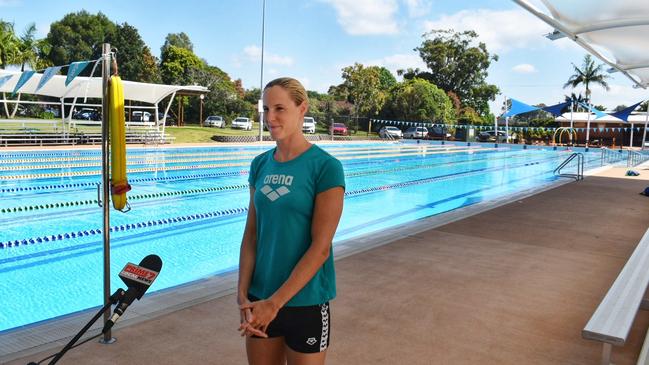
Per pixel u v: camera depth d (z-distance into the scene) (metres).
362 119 45.31
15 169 14.68
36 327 3.66
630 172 16.09
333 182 1.81
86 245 7.52
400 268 5.36
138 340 3.46
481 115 54.28
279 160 1.91
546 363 3.31
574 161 24.61
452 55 54.97
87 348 3.32
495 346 3.54
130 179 14.02
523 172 19.41
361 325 3.85
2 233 8.04
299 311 1.83
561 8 7.03
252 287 1.96
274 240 1.87
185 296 4.38
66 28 47.50
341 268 5.30
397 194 13.52
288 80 1.84
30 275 6.18
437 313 4.12
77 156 17.61
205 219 9.59
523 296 4.57
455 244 6.48
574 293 4.69
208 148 23.53
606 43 8.94
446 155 27.12
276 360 1.96
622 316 3.11
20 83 8.62
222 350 3.35
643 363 3.20
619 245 6.61
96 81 19.72
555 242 6.72
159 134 23.77
